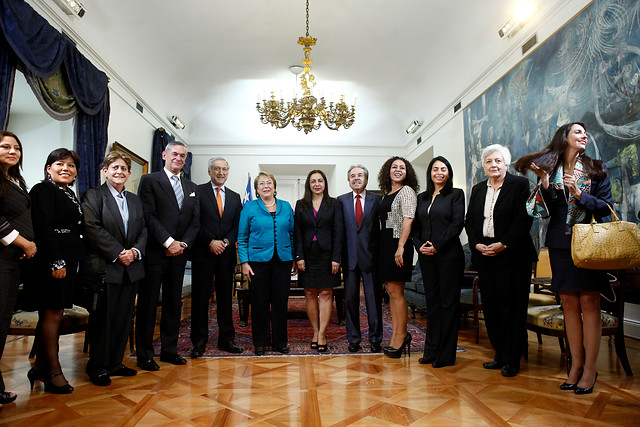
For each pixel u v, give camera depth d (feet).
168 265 10.13
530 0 16.61
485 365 9.36
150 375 9.00
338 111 20.36
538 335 12.08
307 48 19.85
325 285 11.20
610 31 12.79
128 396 7.57
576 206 7.55
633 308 12.67
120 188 9.27
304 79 19.77
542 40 16.37
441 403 7.08
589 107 13.69
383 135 36.04
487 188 9.53
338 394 7.61
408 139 34.76
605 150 12.94
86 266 8.47
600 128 13.16
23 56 12.21
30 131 19.54
